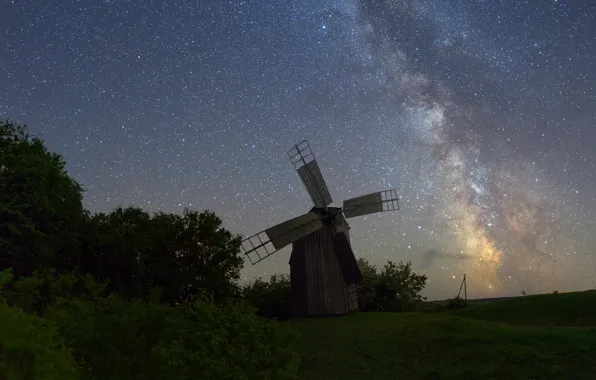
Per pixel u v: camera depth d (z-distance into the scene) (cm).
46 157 3356
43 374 388
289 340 834
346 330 2888
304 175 4278
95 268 3172
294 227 3997
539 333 2494
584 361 2097
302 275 3972
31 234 2697
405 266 4634
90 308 784
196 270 3416
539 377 1989
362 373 2152
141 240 3234
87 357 709
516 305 3641
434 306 4766
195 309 819
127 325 764
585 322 3066
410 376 2100
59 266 2942
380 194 4488
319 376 2120
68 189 3397
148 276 3312
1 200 2684
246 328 786
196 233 3509
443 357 2275
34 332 404
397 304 4438
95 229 3192
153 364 732
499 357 2211
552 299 3641
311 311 3881
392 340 2572
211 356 741
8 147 3112
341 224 4184
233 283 3591
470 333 2552
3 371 363
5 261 2639
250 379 759
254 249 3919
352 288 4116
